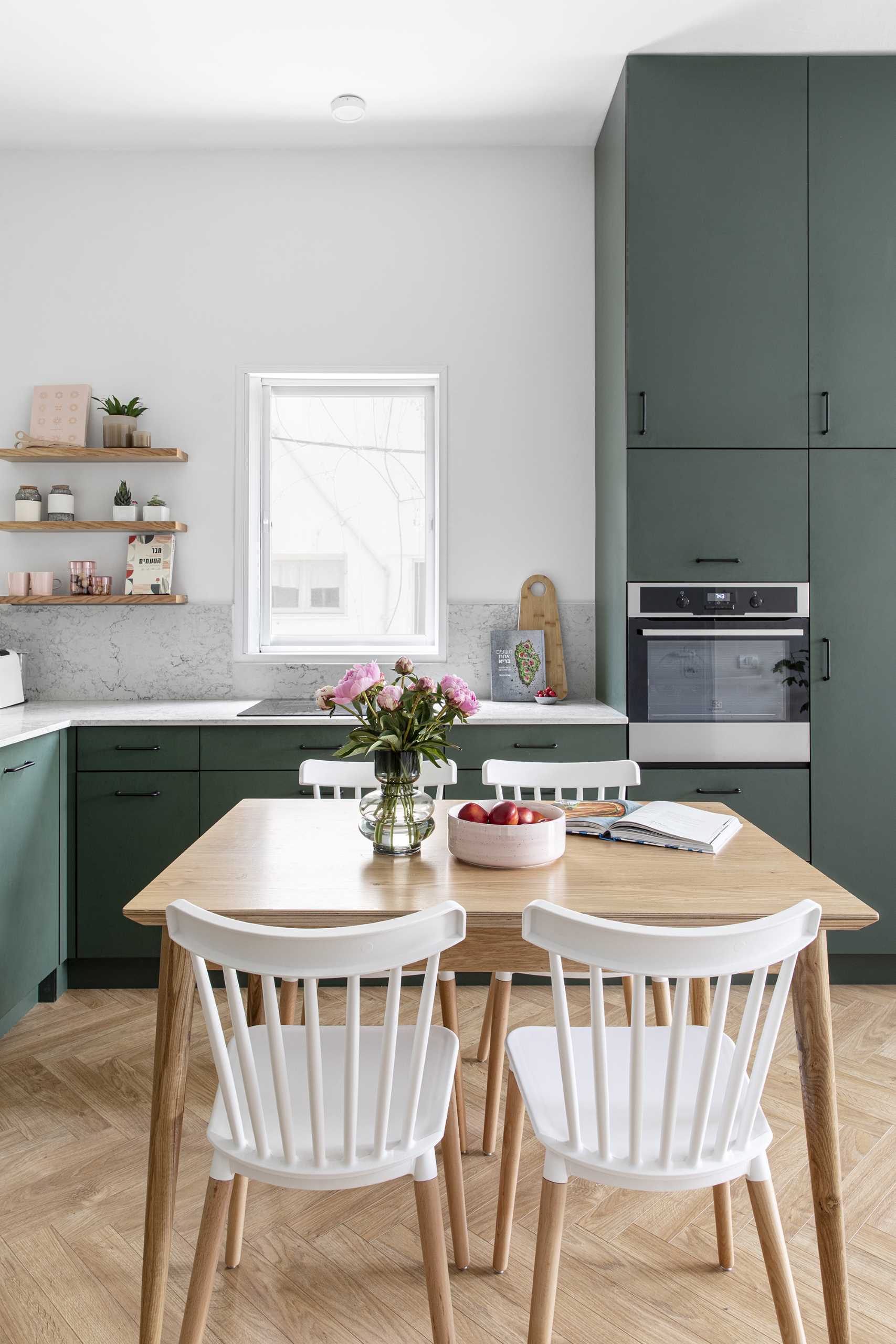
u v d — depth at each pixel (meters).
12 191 3.45
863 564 2.90
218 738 2.87
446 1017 1.97
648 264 2.89
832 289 2.89
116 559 3.49
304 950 1.11
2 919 2.42
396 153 3.46
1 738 2.38
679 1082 1.41
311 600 3.66
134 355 3.47
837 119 2.89
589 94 3.10
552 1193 1.24
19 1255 1.64
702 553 2.91
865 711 2.92
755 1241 1.69
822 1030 1.37
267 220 3.46
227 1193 1.25
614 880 1.51
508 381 3.48
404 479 3.64
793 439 2.90
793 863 1.61
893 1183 1.84
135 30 2.71
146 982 2.91
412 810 1.67
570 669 3.50
